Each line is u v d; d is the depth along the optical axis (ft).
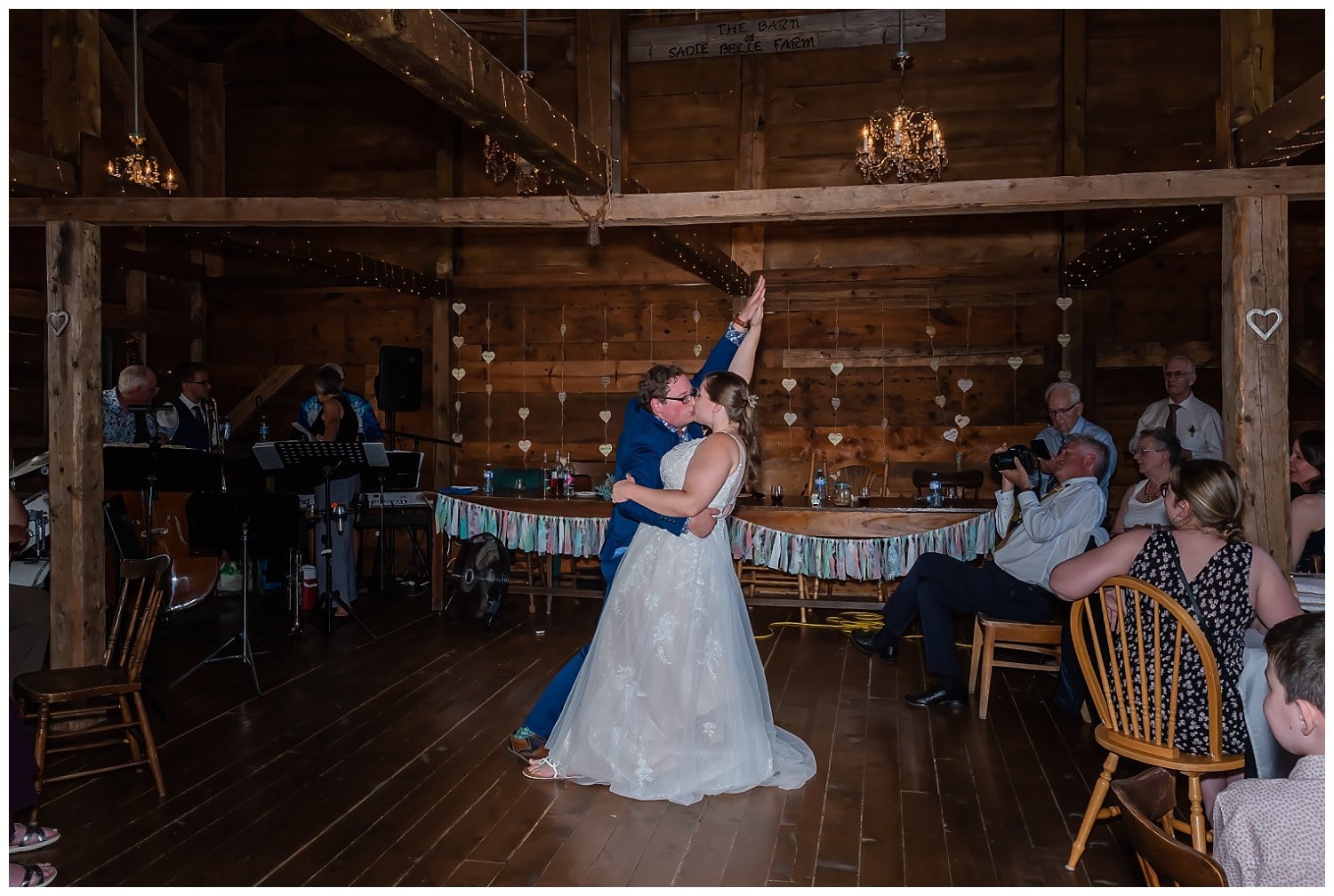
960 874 8.65
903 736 12.57
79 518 12.48
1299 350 21.02
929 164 17.56
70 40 13.29
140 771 11.27
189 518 15.57
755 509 18.02
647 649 10.79
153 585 11.12
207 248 25.99
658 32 24.45
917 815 10.01
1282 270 11.49
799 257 24.06
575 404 25.35
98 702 13.37
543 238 25.46
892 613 15.64
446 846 9.25
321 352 26.55
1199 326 22.16
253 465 22.70
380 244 25.93
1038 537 13.43
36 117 21.09
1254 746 8.63
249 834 9.54
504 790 10.71
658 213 13.25
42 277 21.77
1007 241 23.15
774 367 24.11
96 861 8.91
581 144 12.34
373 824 9.78
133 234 22.31
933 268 23.34
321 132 26.55
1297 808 4.85
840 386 23.88
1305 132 10.48
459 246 25.90
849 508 17.72
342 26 7.69
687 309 24.79
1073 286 22.27
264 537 15.71
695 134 24.58
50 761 11.52
